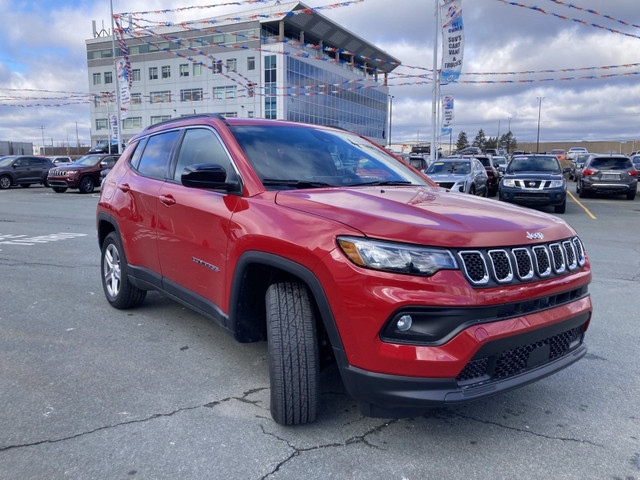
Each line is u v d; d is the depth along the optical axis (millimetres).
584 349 3020
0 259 7363
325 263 2502
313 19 50688
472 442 2738
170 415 2961
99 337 4234
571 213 14695
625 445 2732
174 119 4469
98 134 68812
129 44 61750
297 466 2486
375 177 3727
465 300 2338
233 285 3053
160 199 3934
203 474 2412
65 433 2746
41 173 25578
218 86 55500
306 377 2721
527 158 15602
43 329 4410
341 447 2658
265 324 3188
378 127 72312
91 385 3338
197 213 3445
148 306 5133
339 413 3020
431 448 2670
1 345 4016
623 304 5438
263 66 50562
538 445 2719
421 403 2344
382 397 2402
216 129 3668
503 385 2482
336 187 3305
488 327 2383
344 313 2449
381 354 2369
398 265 2359
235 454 2580
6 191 22969
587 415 3064
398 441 2730
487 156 21922
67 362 3707
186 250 3600
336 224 2562
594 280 6535
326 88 55781
